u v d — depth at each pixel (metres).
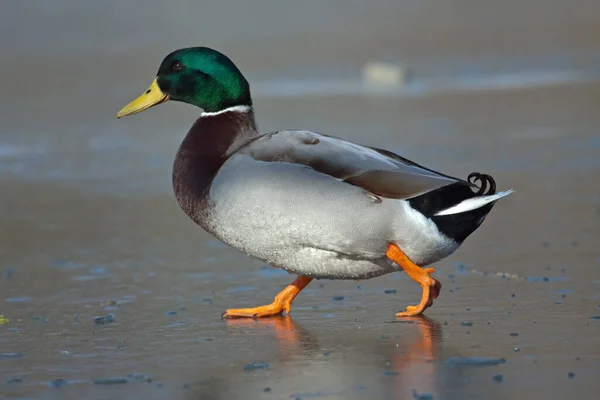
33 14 43.16
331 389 7.31
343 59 35.41
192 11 46.66
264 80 31.09
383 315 9.66
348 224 8.88
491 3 53.28
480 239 13.31
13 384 7.70
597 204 15.21
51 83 30.47
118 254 13.04
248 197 8.99
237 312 9.82
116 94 28.30
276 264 9.44
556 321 9.10
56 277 11.81
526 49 37.44
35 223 15.02
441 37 42.16
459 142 20.64
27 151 21.03
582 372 7.45
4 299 10.75
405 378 7.49
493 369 7.63
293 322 9.54
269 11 48.38
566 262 11.77
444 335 8.77
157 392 7.41
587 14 49.34
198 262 12.51
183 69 10.10
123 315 9.98
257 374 7.77
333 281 11.28
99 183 17.98
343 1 50.94
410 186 8.73
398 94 27.75
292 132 9.28
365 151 9.07
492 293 10.37
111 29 42.31
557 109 24.48
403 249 9.09
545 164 18.38
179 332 9.25
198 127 9.89
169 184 17.89
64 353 8.57
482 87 28.70
